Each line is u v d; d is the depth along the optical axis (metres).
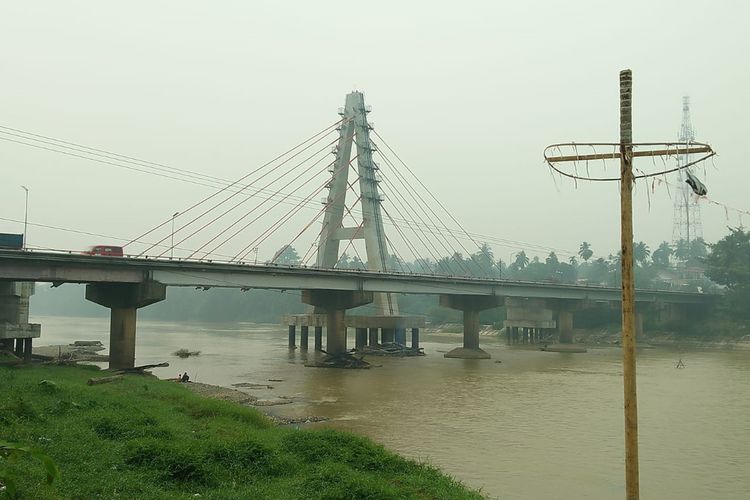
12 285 61.12
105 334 130.88
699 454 32.50
